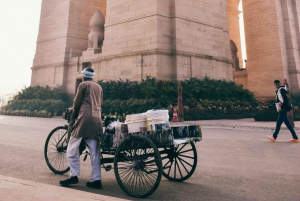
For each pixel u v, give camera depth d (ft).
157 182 11.19
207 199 11.34
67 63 91.15
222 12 78.59
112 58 72.84
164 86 59.62
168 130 12.30
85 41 96.37
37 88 94.17
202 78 68.95
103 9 103.09
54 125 47.09
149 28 65.16
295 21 103.09
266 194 11.87
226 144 26.23
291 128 27.20
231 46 127.44
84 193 10.47
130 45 68.69
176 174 15.83
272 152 21.95
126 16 71.05
